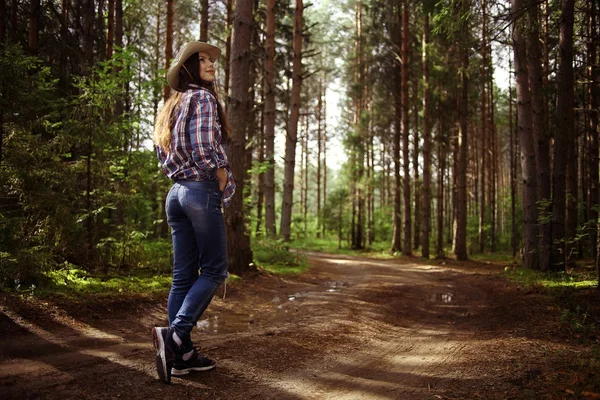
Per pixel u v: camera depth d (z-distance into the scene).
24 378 2.60
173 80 2.90
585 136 17.05
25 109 5.20
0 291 4.32
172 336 2.71
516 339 4.44
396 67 24.20
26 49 7.99
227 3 14.85
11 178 5.27
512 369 3.40
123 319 4.54
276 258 12.39
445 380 3.26
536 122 10.06
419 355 4.07
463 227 20.30
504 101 27.02
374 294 7.97
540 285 7.79
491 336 4.74
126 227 6.86
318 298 7.18
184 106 2.76
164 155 2.90
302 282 9.45
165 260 7.49
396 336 4.93
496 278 10.19
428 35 19.94
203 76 2.96
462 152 20.27
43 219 5.63
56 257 5.77
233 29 8.71
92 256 6.41
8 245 4.77
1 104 4.84
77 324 4.06
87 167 6.24
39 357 3.05
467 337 4.80
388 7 21.86
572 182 13.52
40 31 10.13
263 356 3.60
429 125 22.23
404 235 22.92
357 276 11.64
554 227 9.26
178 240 2.96
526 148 10.48
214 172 2.80
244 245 9.02
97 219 6.54
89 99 6.29
